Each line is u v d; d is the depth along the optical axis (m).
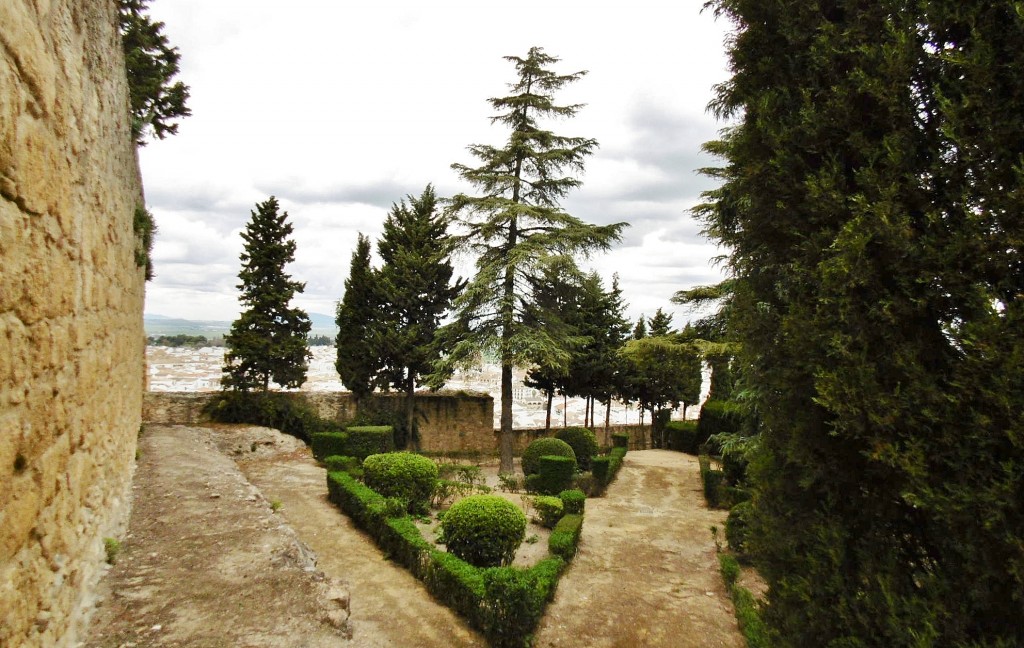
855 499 2.75
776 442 3.20
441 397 21.88
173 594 4.64
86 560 4.04
